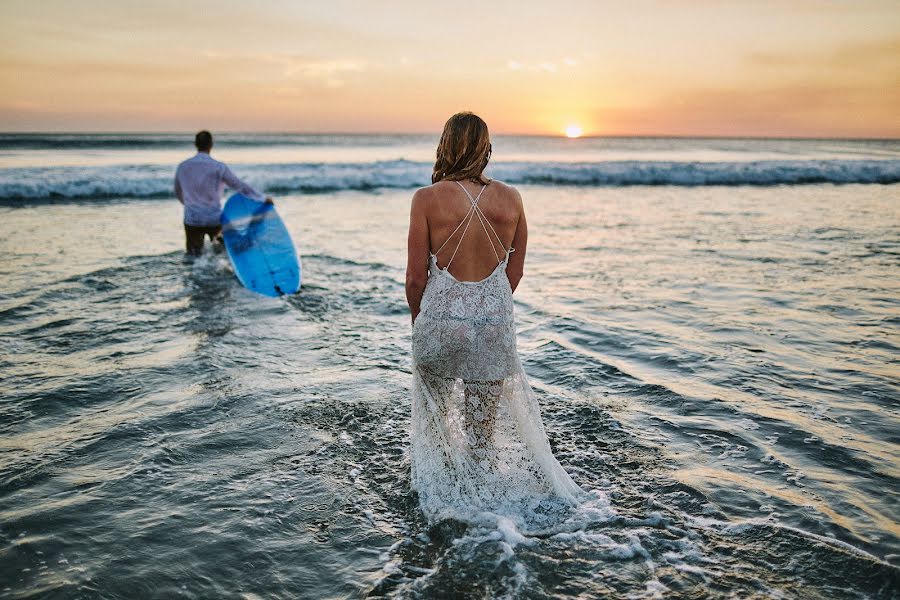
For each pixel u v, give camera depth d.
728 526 2.38
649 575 2.11
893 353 4.39
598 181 20.28
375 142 67.44
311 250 8.45
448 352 2.50
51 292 5.97
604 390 3.77
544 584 2.07
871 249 8.38
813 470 2.82
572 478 2.76
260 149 43.81
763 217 11.86
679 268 7.31
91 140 47.50
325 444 3.10
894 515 2.46
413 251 2.47
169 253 7.99
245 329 5.04
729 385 3.83
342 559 2.21
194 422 3.33
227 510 2.51
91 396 3.65
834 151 51.00
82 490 2.64
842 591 2.01
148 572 2.13
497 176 20.11
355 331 5.05
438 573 2.13
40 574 2.10
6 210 11.92
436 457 2.57
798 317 5.28
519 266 2.64
